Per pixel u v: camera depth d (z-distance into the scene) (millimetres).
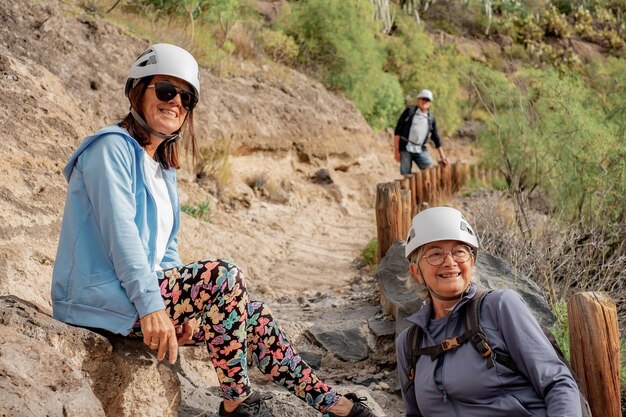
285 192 11828
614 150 7125
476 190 13625
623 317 5496
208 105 11477
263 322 3250
